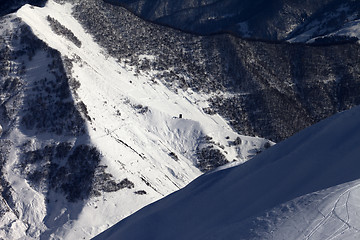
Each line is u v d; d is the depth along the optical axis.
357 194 42.69
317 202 42.69
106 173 144.00
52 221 137.38
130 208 138.00
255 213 49.00
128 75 188.88
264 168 57.38
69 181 144.25
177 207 56.00
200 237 47.22
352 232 39.19
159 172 154.25
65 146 151.38
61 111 158.50
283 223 41.81
